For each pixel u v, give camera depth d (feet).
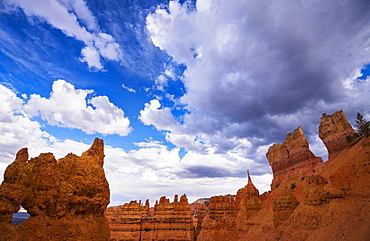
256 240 221.66
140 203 334.24
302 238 142.92
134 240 278.05
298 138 323.37
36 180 66.90
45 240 62.69
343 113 269.03
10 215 58.44
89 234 72.74
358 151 174.50
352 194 141.08
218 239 223.10
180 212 284.41
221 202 301.43
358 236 108.27
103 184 84.79
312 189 159.43
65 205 69.92
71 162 77.77
